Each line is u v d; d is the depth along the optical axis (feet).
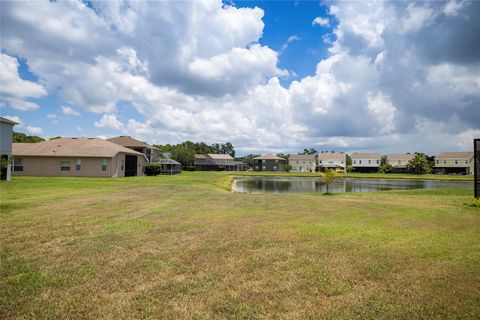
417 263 16.43
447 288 13.16
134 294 12.32
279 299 12.02
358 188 102.06
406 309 11.25
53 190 55.93
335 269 15.40
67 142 116.16
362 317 10.67
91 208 35.04
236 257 17.22
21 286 12.96
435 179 168.76
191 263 16.14
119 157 113.19
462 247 19.66
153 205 38.29
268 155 338.75
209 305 11.45
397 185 119.44
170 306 11.35
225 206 38.86
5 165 42.50
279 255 17.63
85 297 12.00
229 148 483.92
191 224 26.30
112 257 16.94
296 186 110.73
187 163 257.96
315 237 22.07
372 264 16.20
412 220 29.84
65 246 19.07
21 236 21.47
